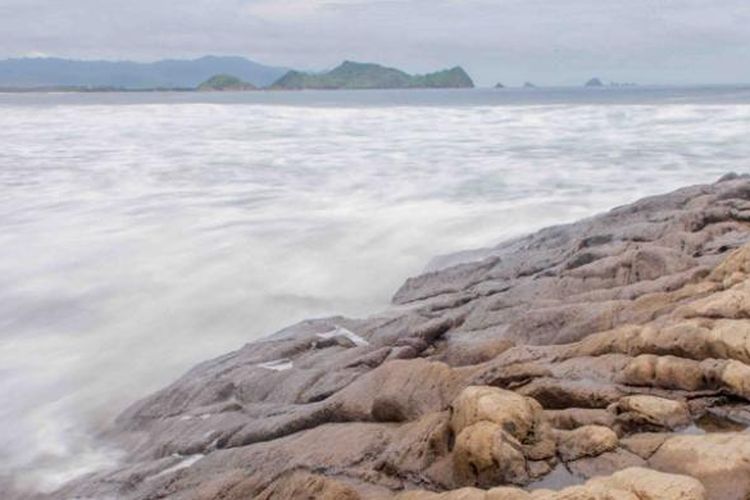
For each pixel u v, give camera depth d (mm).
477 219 23797
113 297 18578
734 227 15516
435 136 46812
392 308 16672
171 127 56062
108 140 47688
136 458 11188
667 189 27328
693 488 6121
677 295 11508
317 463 8633
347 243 22000
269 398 11711
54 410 13234
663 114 54406
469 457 7371
